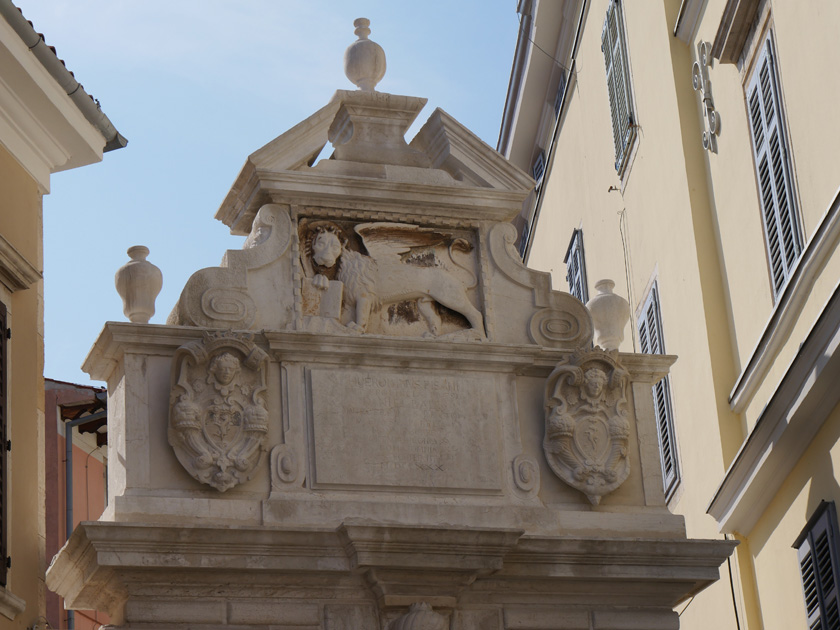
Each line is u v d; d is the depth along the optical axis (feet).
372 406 47.80
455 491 47.67
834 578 46.57
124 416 46.11
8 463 46.73
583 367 49.39
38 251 51.08
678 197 59.93
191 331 47.09
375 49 52.37
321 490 46.60
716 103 57.47
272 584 45.29
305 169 50.06
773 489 52.26
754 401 53.93
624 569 47.55
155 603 44.29
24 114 49.90
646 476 49.60
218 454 45.91
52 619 71.41
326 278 49.24
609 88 70.33
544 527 47.88
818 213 47.62
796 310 49.37
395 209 50.55
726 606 56.44
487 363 49.29
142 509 44.88
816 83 47.29
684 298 59.47
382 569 45.34
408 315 49.96
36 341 50.03
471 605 47.01
